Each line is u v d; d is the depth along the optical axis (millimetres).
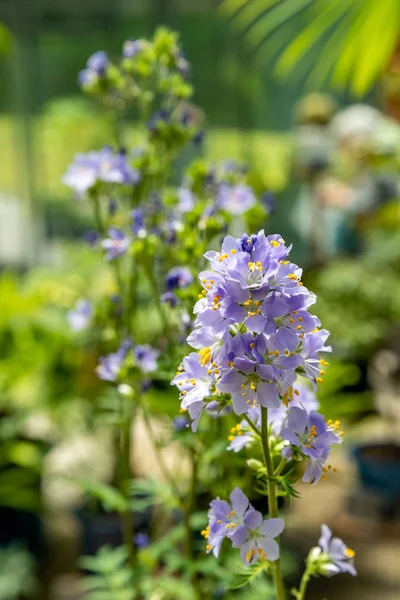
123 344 524
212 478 556
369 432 1112
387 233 1465
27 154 1783
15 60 1735
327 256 1497
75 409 1038
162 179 600
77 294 1134
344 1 725
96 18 1704
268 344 306
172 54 602
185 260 502
